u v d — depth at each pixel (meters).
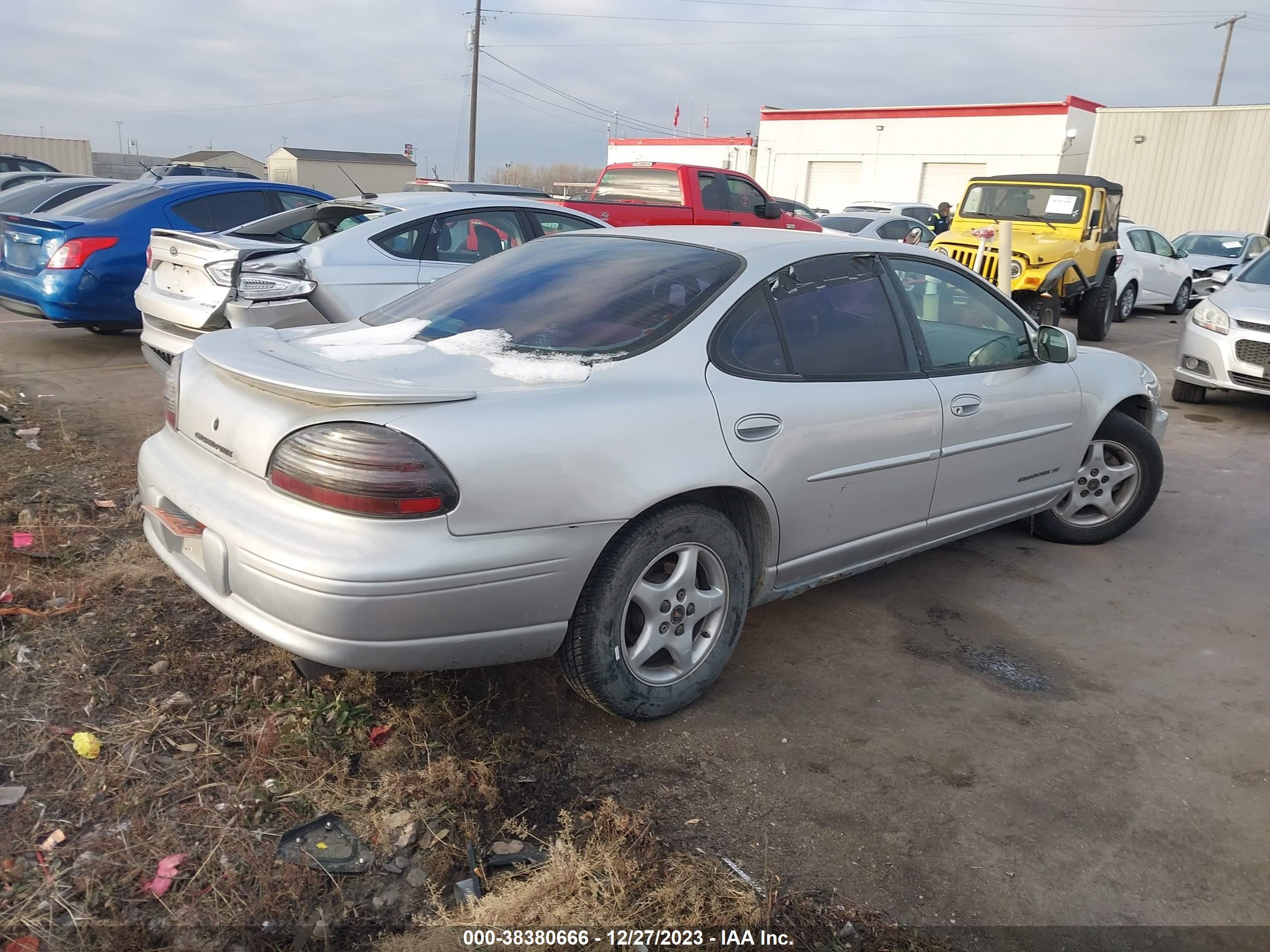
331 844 2.38
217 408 2.68
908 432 3.50
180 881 2.23
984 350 4.01
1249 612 4.14
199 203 8.27
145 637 3.24
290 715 2.84
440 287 3.58
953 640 3.75
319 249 5.99
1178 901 2.38
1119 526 4.84
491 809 2.55
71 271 7.49
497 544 2.45
